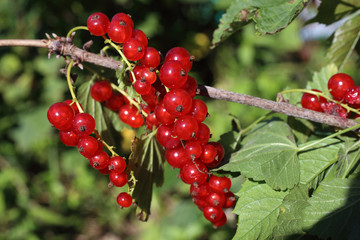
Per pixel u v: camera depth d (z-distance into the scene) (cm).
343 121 19
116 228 75
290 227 17
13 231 64
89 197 74
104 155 18
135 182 19
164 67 16
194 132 17
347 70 52
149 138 20
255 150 19
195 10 60
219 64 64
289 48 65
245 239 17
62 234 72
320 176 18
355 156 18
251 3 21
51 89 57
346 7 23
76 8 53
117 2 51
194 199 20
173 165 18
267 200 18
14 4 55
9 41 19
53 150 65
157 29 55
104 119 22
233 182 24
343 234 16
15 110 61
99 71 21
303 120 23
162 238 58
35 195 70
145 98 18
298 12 18
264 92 65
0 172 66
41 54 58
